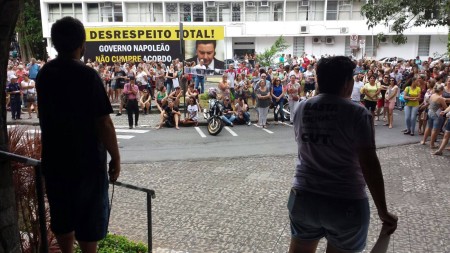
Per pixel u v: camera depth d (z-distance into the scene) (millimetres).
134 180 9031
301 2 38531
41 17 37875
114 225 6559
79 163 2555
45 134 2592
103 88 2559
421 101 13570
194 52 26453
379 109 15961
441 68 18328
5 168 2088
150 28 25391
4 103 2164
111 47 25312
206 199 7820
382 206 2502
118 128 15219
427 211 7137
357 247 2607
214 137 13672
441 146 10953
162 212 7152
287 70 19375
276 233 6277
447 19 13648
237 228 6469
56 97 2500
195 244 5902
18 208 3842
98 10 38344
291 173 9539
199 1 38406
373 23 15117
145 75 18641
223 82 15688
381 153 11266
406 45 39000
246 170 9812
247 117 15680
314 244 2803
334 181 2553
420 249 5723
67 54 2545
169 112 15297
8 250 2084
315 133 2611
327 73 2631
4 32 2066
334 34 38625
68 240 2756
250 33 38875
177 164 10367
